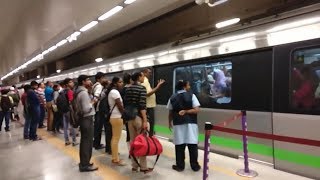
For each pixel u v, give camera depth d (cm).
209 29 662
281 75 503
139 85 529
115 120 563
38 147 781
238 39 574
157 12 746
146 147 490
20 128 1195
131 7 689
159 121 837
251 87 566
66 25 788
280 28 495
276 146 514
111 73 1108
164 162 586
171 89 794
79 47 1320
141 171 525
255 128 555
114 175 515
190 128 520
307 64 465
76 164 597
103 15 692
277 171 506
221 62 641
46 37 955
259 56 553
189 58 703
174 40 762
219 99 643
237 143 597
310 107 460
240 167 539
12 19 706
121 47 1027
